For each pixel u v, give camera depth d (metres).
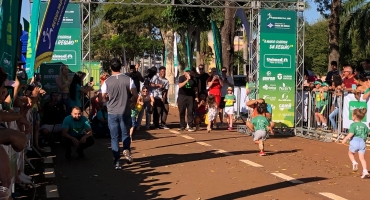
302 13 14.28
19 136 4.01
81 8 13.96
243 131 14.58
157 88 15.59
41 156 10.34
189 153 10.74
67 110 12.05
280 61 14.13
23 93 8.63
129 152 9.30
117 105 8.94
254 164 9.48
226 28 21.36
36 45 9.18
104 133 13.14
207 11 25.30
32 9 9.16
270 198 6.90
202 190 7.37
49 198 6.91
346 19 28.98
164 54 38.09
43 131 11.55
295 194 7.16
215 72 15.83
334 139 13.17
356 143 8.58
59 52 13.91
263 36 13.99
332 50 22.33
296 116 14.47
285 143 12.59
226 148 11.51
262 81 14.06
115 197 7.00
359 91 12.27
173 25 27.41
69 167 9.23
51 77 13.54
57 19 9.97
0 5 5.41
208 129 14.76
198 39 30.78
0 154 3.94
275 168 9.13
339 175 8.57
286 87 14.20
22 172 7.63
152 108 15.59
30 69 9.31
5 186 3.90
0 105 4.99
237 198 6.89
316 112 14.09
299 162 9.79
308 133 13.88
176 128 15.75
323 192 7.30
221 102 16.25
